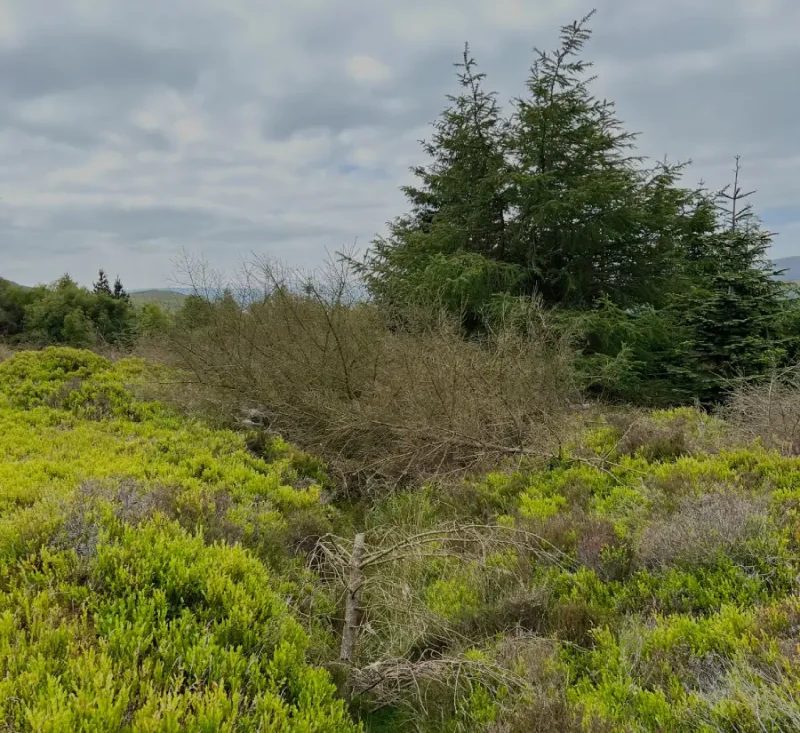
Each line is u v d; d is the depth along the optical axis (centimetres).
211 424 882
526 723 264
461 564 478
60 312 2348
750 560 371
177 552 349
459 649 361
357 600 380
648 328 1183
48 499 412
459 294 1234
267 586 356
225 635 294
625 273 1402
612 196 1238
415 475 777
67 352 1101
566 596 392
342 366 944
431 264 1299
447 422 754
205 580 331
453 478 739
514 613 388
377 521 646
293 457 799
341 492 776
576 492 589
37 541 339
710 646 298
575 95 1322
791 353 1098
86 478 507
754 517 395
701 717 248
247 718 233
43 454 625
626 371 1154
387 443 833
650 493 524
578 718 261
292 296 1007
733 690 252
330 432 880
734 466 559
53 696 215
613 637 327
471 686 318
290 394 928
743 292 1145
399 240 1612
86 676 231
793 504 427
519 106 1328
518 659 329
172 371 1048
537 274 1345
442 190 1512
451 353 804
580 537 461
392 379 855
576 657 334
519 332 983
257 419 962
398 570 485
